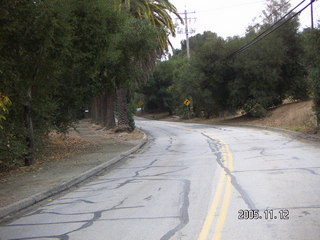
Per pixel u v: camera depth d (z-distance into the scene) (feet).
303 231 18.66
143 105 293.84
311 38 59.57
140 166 47.01
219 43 124.67
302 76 114.73
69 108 66.85
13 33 35.17
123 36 67.41
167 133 106.52
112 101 115.65
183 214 23.11
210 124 133.90
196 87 156.76
